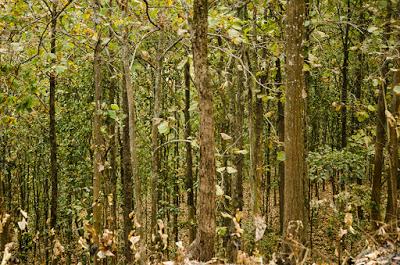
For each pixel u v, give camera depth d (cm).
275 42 916
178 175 1645
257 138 1141
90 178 1543
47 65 898
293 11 676
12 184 1916
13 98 782
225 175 1242
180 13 832
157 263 613
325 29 1145
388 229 693
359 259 526
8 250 516
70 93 1520
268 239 1105
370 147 1146
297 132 677
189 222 1401
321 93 1591
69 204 1528
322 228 1540
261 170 1073
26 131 1584
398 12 721
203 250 584
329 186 2500
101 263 1174
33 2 874
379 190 1004
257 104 1143
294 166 675
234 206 1127
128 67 802
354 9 813
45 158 1764
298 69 679
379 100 988
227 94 1341
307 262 633
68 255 1446
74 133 1542
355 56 1334
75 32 905
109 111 860
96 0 869
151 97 1573
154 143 1021
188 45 893
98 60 1012
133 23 795
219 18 765
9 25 827
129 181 1233
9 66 780
